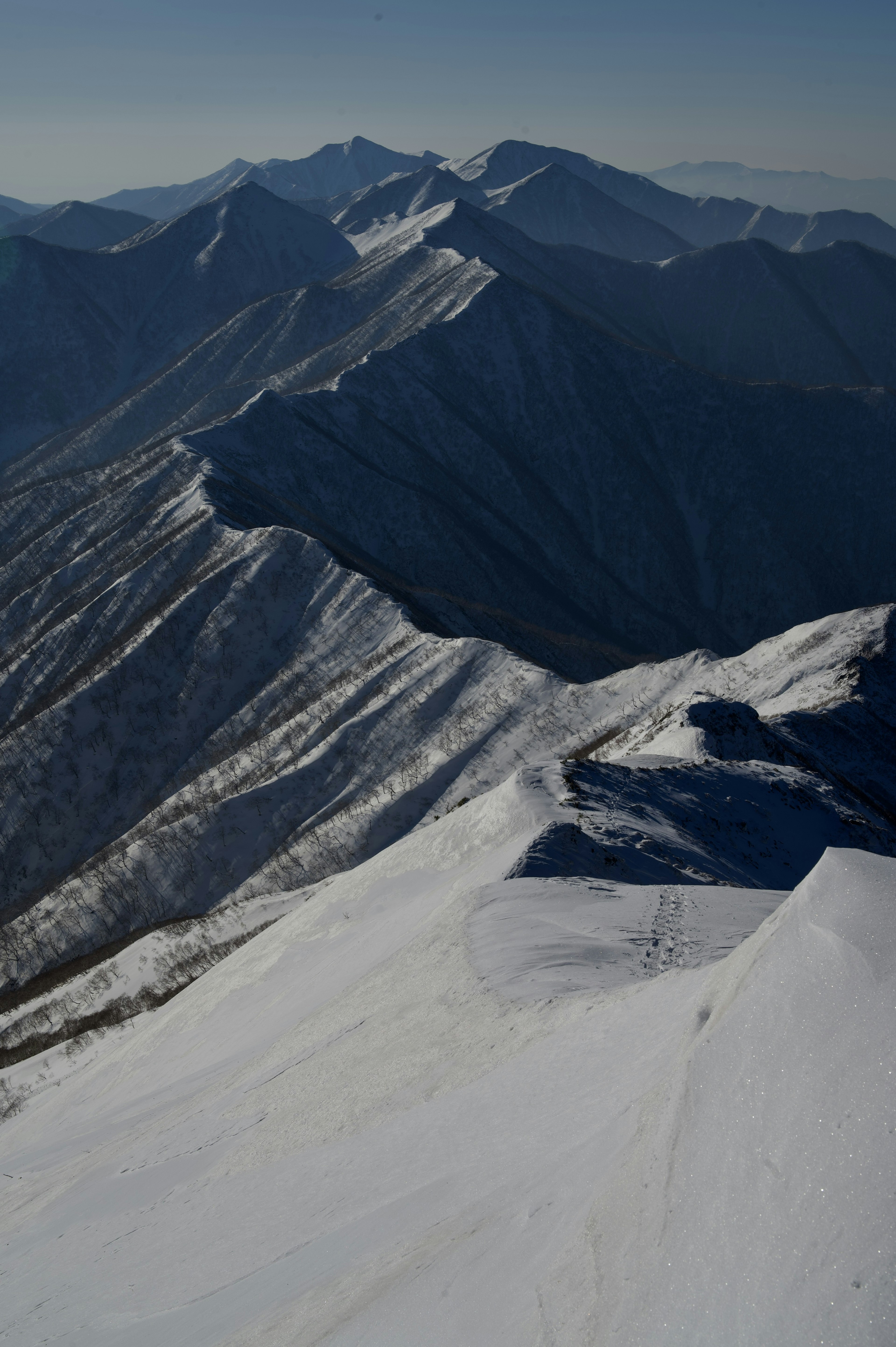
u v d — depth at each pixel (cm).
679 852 3309
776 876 3709
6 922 12738
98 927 10162
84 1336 1105
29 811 13488
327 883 5144
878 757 6700
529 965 1762
